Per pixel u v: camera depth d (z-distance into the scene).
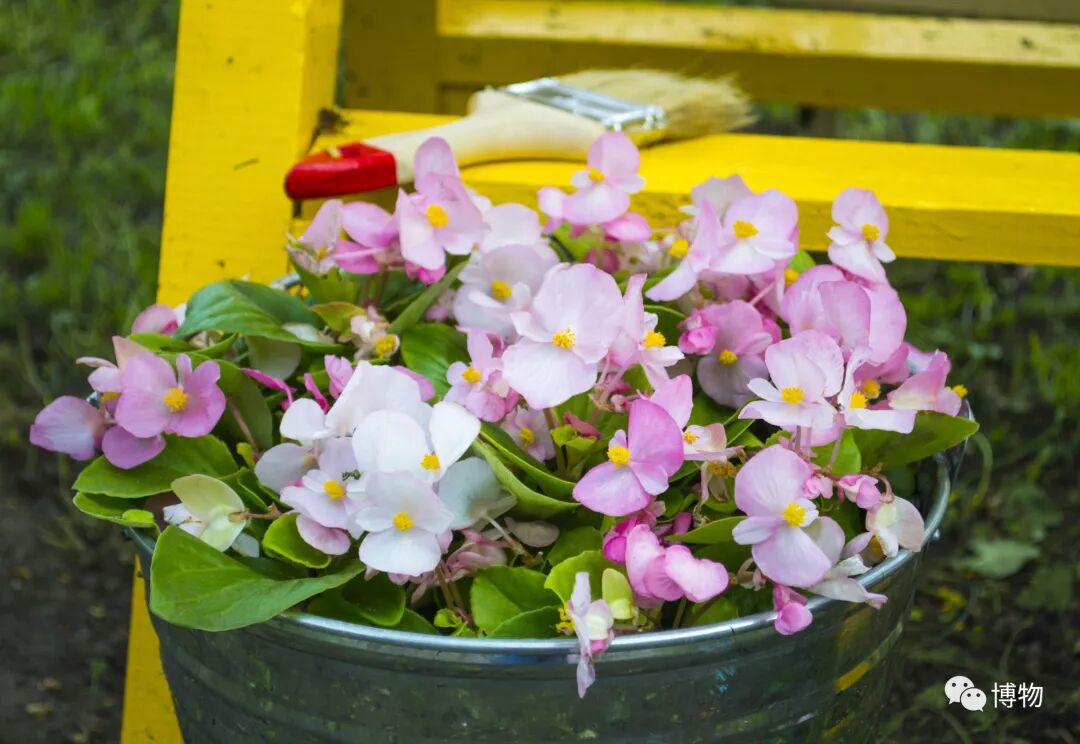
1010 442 2.03
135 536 0.95
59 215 2.59
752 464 0.90
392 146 1.19
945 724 1.51
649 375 0.95
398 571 0.90
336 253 1.02
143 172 2.68
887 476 1.01
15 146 2.82
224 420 1.00
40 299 2.30
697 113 1.31
